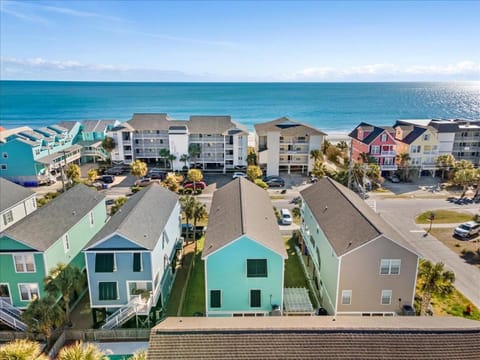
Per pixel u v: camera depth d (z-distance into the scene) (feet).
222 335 63.00
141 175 210.79
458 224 151.33
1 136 236.63
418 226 149.48
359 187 188.34
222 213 108.68
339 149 266.98
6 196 134.41
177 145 236.02
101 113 598.34
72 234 106.52
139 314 89.61
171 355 60.08
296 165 236.22
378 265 86.38
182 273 117.91
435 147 221.05
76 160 251.60
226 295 89.61
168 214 112.16
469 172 183.11
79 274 89.92
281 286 88.94
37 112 603.26
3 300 94.02
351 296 88.79
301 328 63.67
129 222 93.91
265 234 91.61
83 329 90.89
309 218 121.39
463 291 103.76
